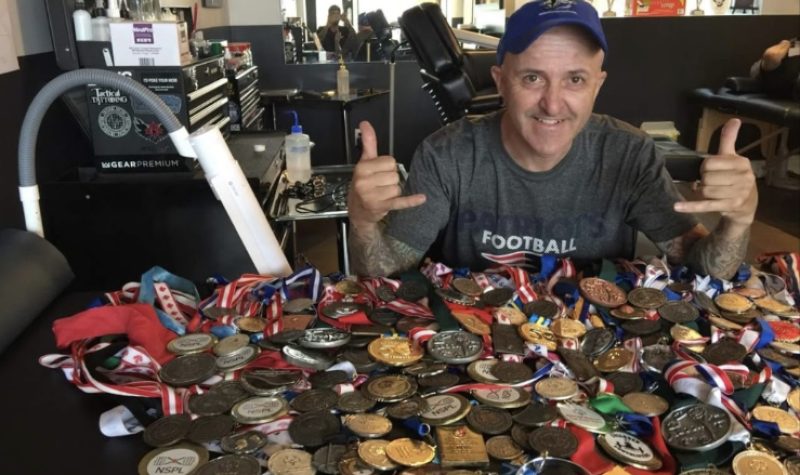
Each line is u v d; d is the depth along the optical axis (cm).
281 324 88
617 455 65
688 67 452
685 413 70
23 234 101
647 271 102
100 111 157
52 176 166
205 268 164
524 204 138
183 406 72
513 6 467
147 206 159
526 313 93
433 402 72
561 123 117
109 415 71
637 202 137
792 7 454
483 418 70
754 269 112
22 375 82
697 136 452
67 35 154
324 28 456
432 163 137
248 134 230
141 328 83
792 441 67
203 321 92
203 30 322
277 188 202
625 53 446
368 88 416
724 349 84
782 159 430
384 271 119
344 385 75
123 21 156
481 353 82
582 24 107
